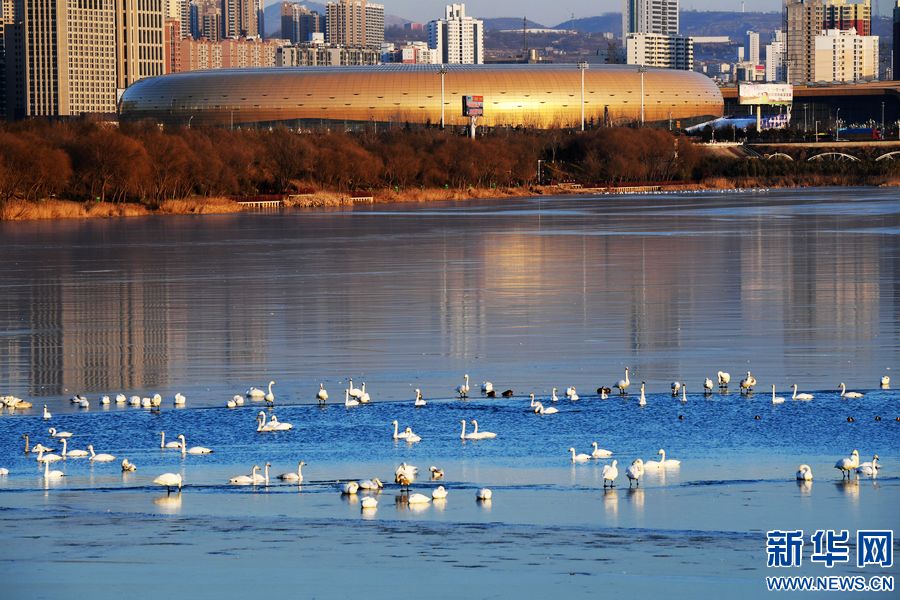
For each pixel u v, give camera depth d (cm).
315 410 4131
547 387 4466
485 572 2533
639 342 5350
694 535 2781
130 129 18025
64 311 6519
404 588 2442
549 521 2897
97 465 3450
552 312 6269
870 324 5750
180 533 2806
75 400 4231
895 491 3119
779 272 7956
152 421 3984
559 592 2419
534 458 3500
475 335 5578
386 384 4531
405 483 3194
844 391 4256
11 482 3269
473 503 3059
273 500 3092
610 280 7644
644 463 3409
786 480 3238
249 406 4200
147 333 5741
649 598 2389
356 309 6456
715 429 3812
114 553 2658
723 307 6369
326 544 2719
